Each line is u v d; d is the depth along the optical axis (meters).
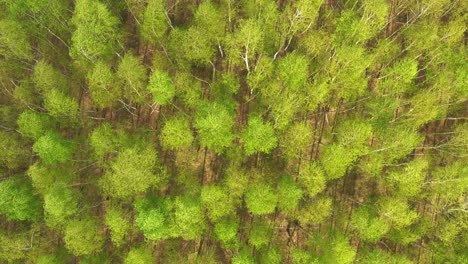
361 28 31.22
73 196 31.31
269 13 31.31
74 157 34.38
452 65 32.44
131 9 34.12
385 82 33.16
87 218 31.67
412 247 34.81
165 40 33.94
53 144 28.95
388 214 30.31
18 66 33.56
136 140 33.84
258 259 33.22
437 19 33.84
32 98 32.88
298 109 33.53
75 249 29.52
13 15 31.83
